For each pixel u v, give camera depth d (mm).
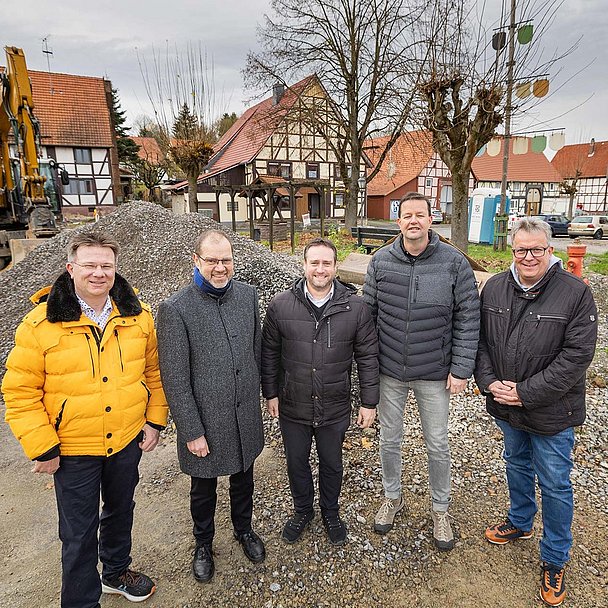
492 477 3018
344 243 12562
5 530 2693
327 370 2346
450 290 2354
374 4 15055
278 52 16328
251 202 14273
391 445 2564
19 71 9711
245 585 2252
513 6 8398
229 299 2236
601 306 7320
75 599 1920
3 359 4934
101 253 1812
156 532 2625
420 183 34312
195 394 2172
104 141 26234
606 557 2352
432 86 9727
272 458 3312
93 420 1883
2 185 10664
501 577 2262
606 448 3277
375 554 2420
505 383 2215
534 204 36844
